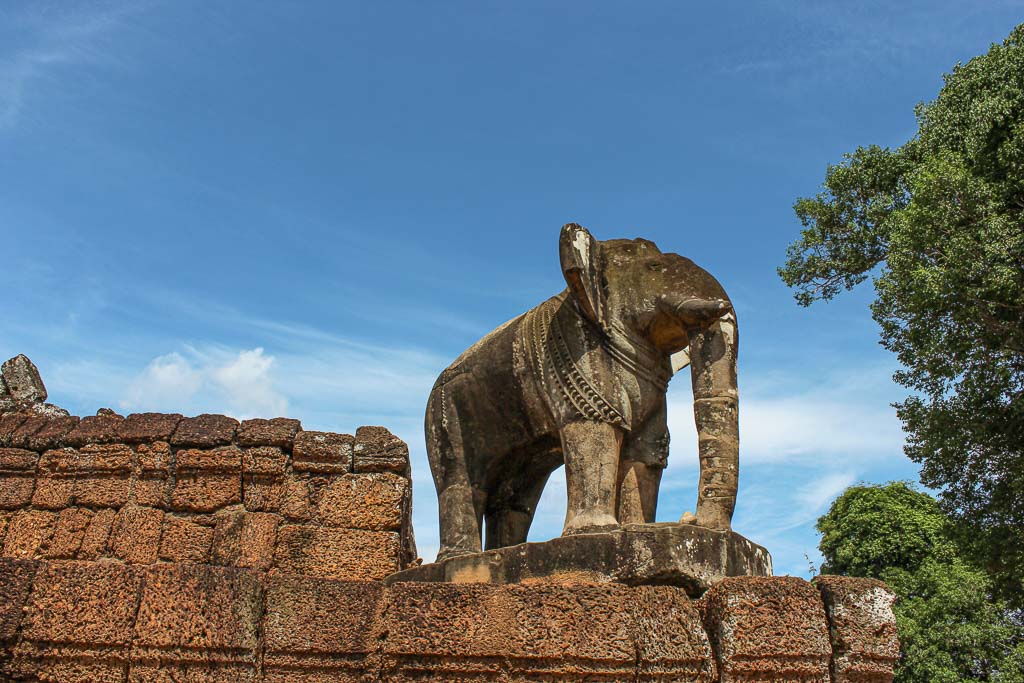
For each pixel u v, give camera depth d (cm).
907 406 1719
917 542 2406
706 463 574
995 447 1630
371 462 886
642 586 530
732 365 591
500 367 662
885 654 527
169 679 507
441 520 675
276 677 509
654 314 614
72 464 902
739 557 564
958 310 1529
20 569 525
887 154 1928
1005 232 1458
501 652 513
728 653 512
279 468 880
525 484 708
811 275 2011
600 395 606
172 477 892
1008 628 2102
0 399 1018
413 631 517
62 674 510
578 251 609
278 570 844
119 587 521
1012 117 1592
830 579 541
